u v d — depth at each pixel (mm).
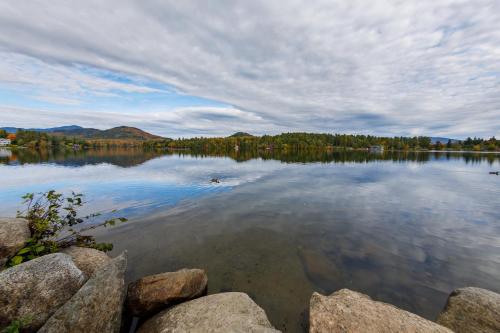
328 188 18828
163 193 16516
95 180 21344
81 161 40875
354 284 6320
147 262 7305
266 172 28703
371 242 8828
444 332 3889
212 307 4633
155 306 5000
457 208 13422
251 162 43906
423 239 9109
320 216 11789
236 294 5145
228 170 30406
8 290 3854
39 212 6508
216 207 13188
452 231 9938
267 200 14883
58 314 3748
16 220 5773
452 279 6512
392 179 23984
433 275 6699
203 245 8477
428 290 6055
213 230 9836
